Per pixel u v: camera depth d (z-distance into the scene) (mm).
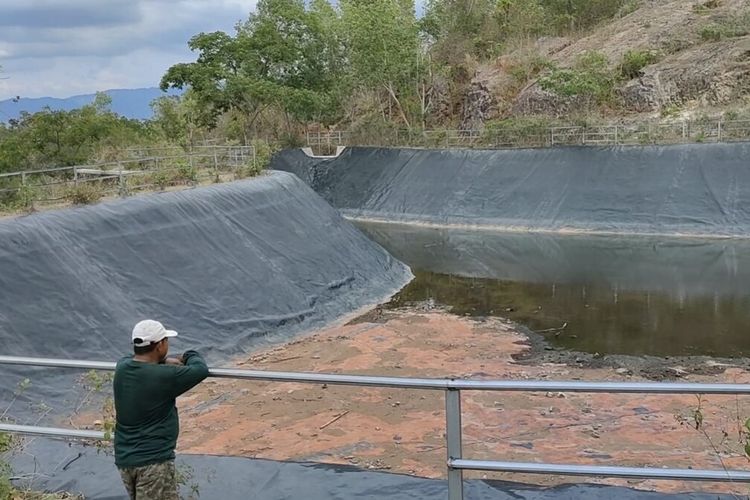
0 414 10508
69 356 13102
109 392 12055
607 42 44938
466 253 27953
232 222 20531
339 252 23188
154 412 4258
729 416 10625
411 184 38469
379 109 49938
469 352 15109
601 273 23109
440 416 11133
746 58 35594
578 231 30359
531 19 52469
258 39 45469
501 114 45250
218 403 12211
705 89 35875
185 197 19875
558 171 33531
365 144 44875
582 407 11289
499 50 50750
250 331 16500
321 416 11359
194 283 17094
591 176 32281
